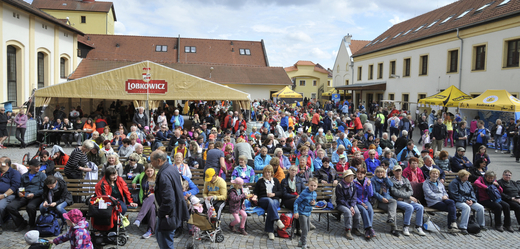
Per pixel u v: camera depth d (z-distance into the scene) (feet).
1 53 60.34
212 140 30.55
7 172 22.24
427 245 22.06
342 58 152.25
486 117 63.36
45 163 24.93
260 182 23.53
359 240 22.54
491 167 43.75
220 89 57.06
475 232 23.99
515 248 21.80
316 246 21.38
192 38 155.63
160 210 15.78
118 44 144.25
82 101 80.12
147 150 36.27
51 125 51.78
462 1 95.30
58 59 82.53
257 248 20.75
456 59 82.69
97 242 19.27
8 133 50.34
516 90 66.28
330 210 23.71
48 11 155.43
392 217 23.52
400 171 24.36
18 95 66.80
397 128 63.36
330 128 61.41
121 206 21.35
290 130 49.39
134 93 54.34
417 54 96.84
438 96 71.20
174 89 55.42
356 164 24.80
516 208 24.90
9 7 62.03
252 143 39.52
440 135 51.08
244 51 156.04
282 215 22.50
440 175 28.43
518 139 46.57
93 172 25.25
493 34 71.46
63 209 21.57
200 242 21.22
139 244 20.54
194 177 27.99
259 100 124.06
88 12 158.10
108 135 43.73
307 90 192.13
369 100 125.59
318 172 27.14
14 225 22.72
